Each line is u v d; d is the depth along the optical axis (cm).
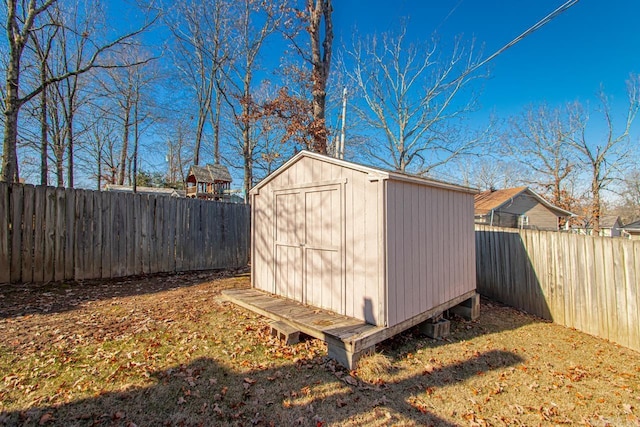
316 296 459
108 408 255
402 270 402
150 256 714
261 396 286
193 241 793
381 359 346
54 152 1365
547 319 601
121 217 670
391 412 275
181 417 251
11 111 688
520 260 659
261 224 570
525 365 394
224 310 500
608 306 507
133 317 450
